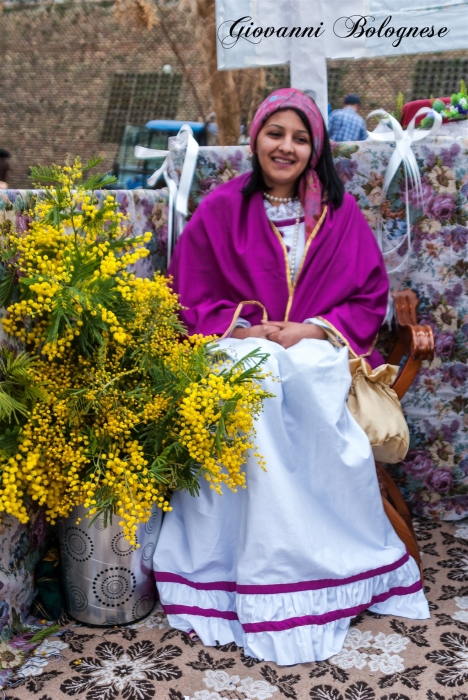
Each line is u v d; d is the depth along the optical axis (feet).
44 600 6.56
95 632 6.40
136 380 6.33
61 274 5.68
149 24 17.75
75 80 44.34
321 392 6.38
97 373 5.76
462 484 8.63
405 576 6.70
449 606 6.73
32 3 44.01
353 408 6.89
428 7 8.47
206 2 14.30
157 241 8.50
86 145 44.27
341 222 7.62
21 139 45.16
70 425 5.84
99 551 6.25
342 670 5.87
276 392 6.32
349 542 6.54
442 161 8.07
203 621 6.32
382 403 6.94
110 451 5.88
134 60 43.47
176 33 39.78
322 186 7.68
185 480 6.00
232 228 7.61
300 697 5.56
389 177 8.04
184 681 5.74
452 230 8.21
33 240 5.90
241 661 6.00
